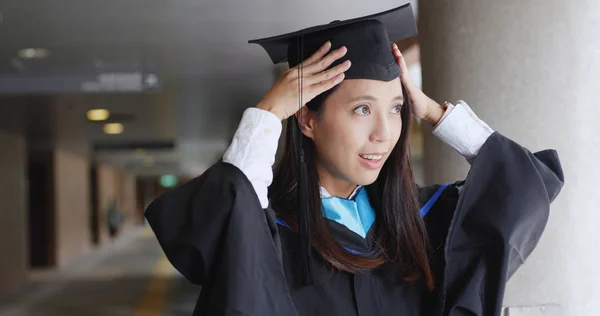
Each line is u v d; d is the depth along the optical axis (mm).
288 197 1787
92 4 5281
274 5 5438
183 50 7055
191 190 1599
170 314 10875
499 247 1746
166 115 12453
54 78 7613
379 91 1658
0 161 13922
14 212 14891
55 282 16172
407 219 1796
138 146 18281
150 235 39750
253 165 1626
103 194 31219
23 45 6605
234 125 14547
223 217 1552
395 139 1710
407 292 1788
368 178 1689
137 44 6738
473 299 1740
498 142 1850
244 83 9227
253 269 1540
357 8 5562
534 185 1789
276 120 1647
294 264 1737
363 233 1791
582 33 2568
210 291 1578
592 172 2566
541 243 2570
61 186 20344
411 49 5277
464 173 2818
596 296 2570
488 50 2688
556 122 2574
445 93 2826
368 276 1753
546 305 2557
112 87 7730
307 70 1656
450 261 1788
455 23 2779
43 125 13297
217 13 5648
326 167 1753
